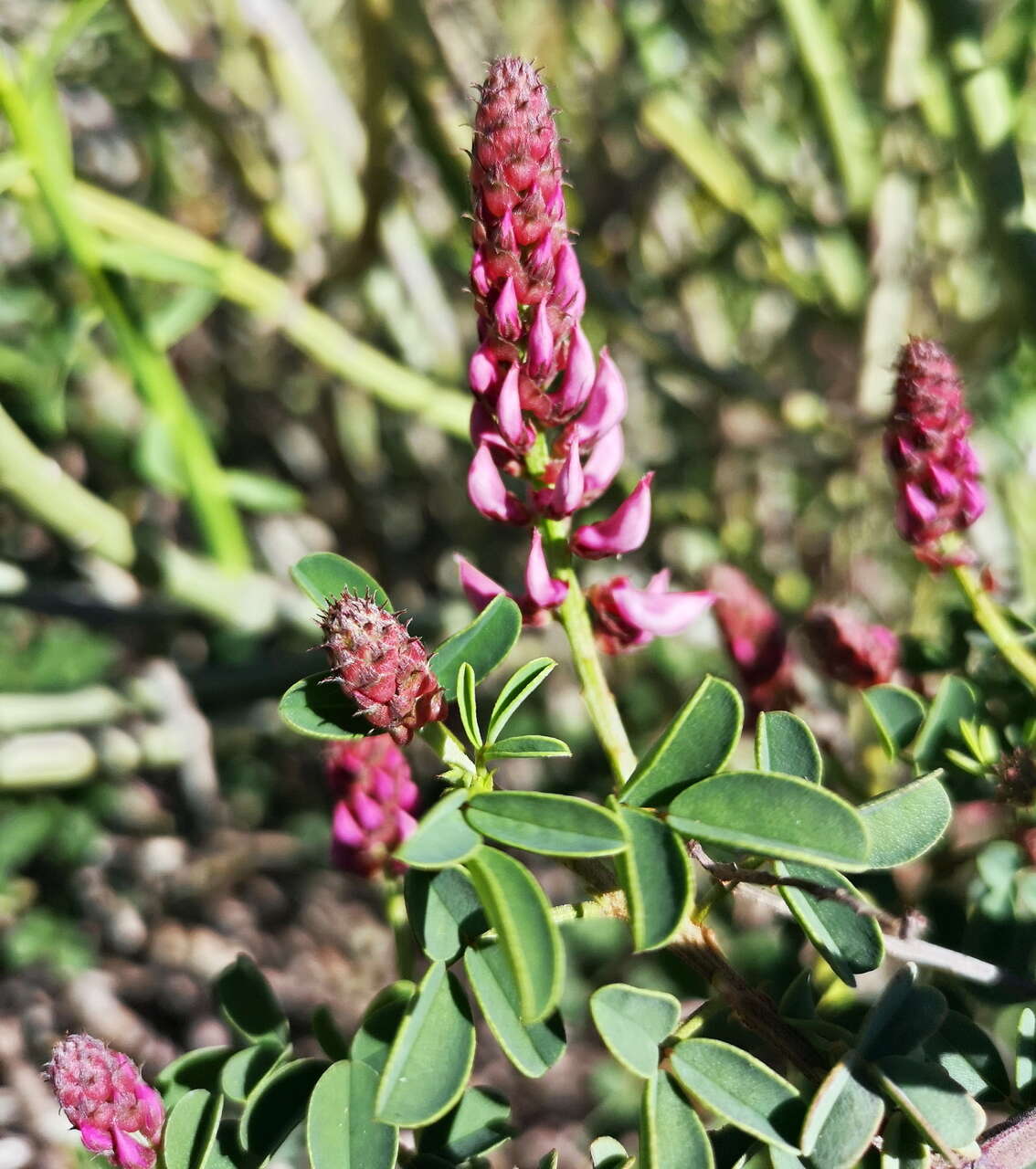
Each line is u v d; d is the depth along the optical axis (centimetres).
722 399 37
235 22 31
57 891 34
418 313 36
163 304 33
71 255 24
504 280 12
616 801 10
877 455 36
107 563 30
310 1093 11
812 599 36
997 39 30
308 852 36
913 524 15
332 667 11
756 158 37
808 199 37
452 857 9
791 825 9
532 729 35
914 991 11
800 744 11
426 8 31
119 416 35
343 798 14
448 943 10
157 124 37
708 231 40
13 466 27
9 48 32
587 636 12
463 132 32
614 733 12
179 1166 11
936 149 33
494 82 12
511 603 11
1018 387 32
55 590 33
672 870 9
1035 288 25
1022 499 31
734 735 10
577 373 12
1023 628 16
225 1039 31
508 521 12
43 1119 26
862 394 35
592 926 31
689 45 37
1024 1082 12
